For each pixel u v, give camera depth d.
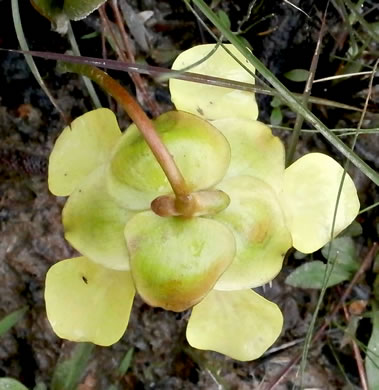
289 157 0.19
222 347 0.16
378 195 0.22
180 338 0.21
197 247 0.14
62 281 0.16
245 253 0.15
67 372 0.19
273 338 0.16
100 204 0.15
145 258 0.14
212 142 0.14
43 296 0.20
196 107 0.16
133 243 0.14
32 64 0.17
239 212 0.15
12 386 0.18
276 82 0.16
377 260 0.21
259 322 0.16
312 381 0.21
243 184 0.15
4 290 0.20
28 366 0.20
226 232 0.14
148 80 0.21
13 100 0.20
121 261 0.15
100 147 0.15
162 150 0.14
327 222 0.16
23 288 0.20
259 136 0.15
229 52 0.16
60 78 0.21
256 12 0.21
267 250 0.15
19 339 0.20
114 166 0.15
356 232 0.21
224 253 0.14
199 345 0.16
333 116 0.22
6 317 0.19
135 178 0.14
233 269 0.15
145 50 0.21
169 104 0.21
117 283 0.16
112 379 0.20
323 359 0.21
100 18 0.21
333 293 0.21
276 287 0.21
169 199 0.14
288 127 0.22
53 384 0.19
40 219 0.20
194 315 0.16
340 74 0.21
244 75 0.16
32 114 0.20
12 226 0.20
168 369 0.21
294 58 0.22
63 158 0.15
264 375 0.21
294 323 0.21
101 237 0.15
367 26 0.19
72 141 0.15
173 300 0.14
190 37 0.22
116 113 0.21
